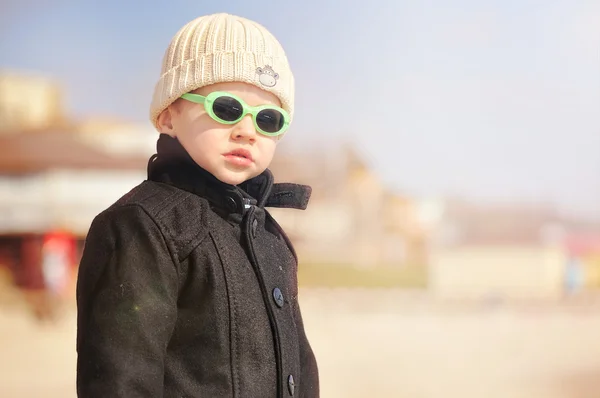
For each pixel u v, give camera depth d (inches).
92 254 72.6
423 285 980.6
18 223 872.3
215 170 76.9
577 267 982.4
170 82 78.1
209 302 73.2
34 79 1181.7
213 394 72.0
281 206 86.1
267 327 76.5
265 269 78.4
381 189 1136.2
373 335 614.9
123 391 66.2
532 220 1085.8
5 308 734.5
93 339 68.6
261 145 78.2
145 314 69.2
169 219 73.4
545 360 495.2
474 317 767.7
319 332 629.9
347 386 393.7
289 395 76.4
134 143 991.0
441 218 1102.4
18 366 456.4
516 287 967.0
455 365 471.2
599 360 496.4
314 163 1143.0
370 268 1046.4
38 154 930.1
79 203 912.9
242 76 76.5
